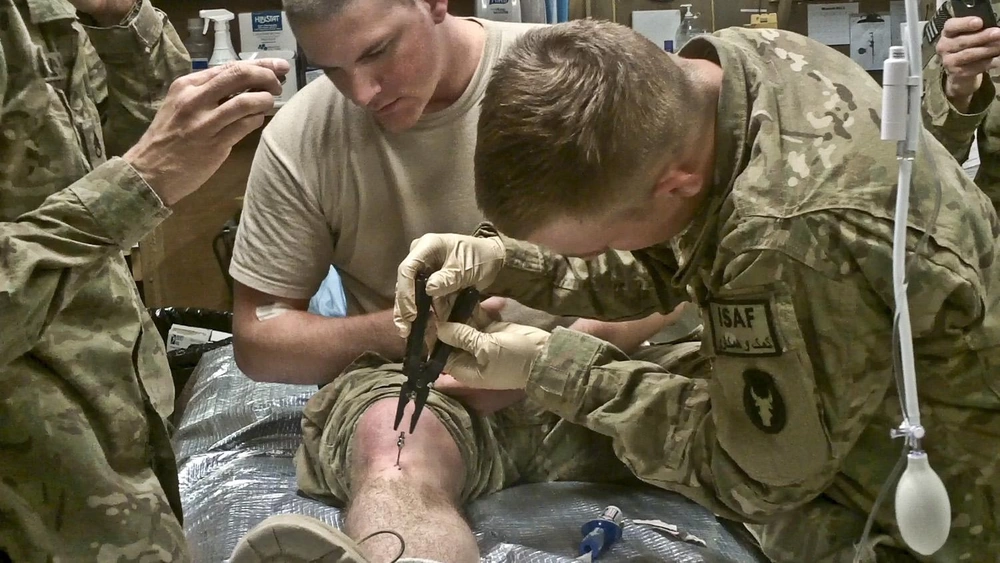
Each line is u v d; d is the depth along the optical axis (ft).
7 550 3.47
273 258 5.48
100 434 3.69
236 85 3.25
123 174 3.18
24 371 3.49
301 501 5.10
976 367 3.27
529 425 5.38
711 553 4.41
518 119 3.00
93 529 3.59
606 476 5.33
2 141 3.47
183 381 7.95
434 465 4.60
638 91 2.96
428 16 4.72
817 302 3.07
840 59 3.39
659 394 3.82
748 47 3.41
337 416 5.05
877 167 3.04
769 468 3.35
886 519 3.62
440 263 4.41
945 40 5.99
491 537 4.62
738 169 3.18
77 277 3.17
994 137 6.66
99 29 5.23
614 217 3.16
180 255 9.10
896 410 3.44
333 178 5.38
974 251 3.18
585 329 5.26
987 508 3.43
